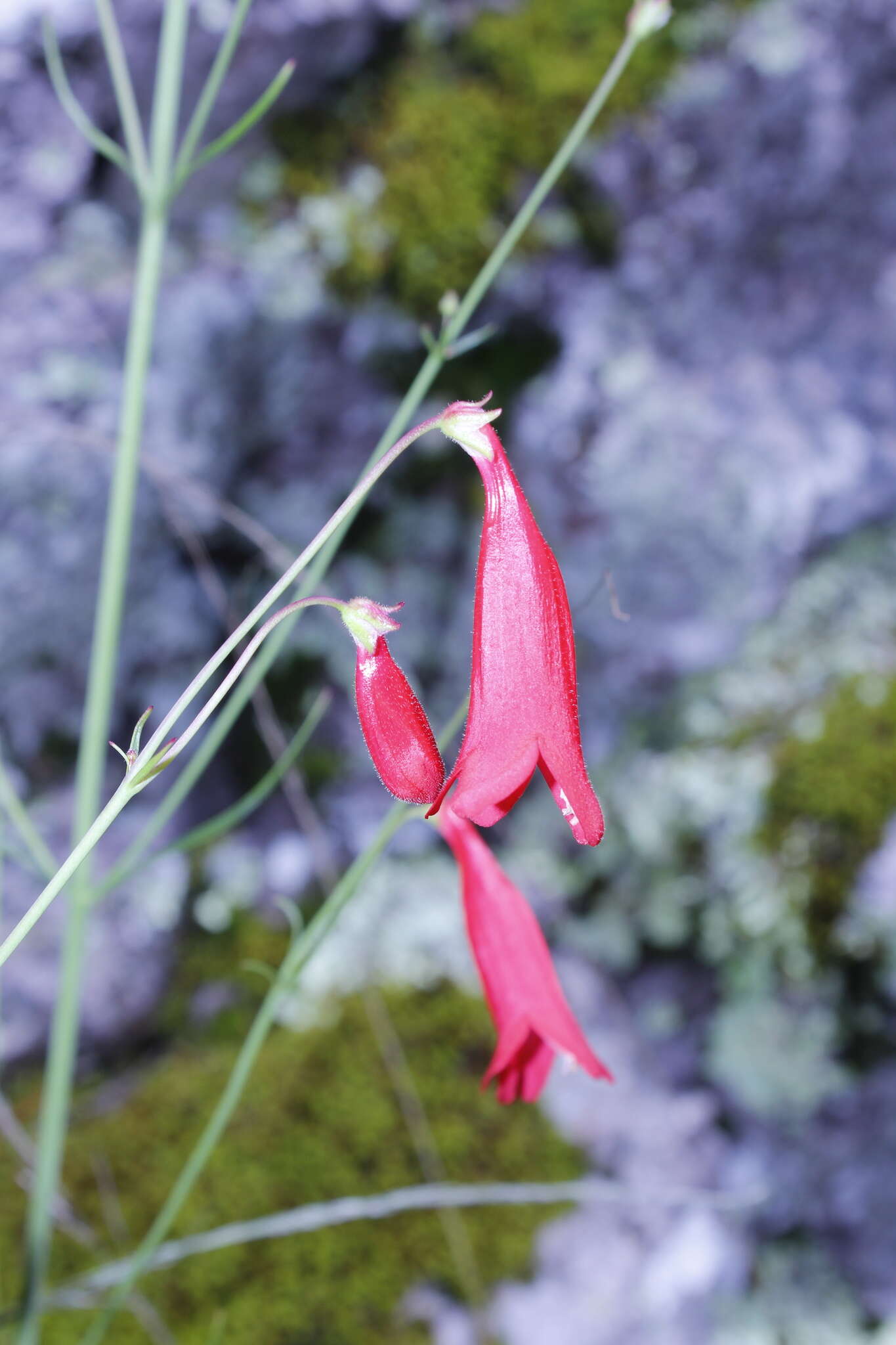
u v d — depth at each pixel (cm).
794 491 49
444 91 45
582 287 48
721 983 48
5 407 40
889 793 45
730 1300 41
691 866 48
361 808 50
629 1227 41
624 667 51
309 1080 42
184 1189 23
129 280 42
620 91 45
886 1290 42
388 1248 38
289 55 42
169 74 23
